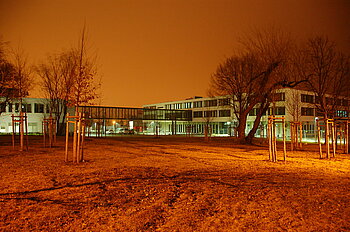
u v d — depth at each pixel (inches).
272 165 493.4
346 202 260.7
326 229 199.6
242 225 207.0
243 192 294.7
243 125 1077.8
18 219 214.5
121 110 2490.2
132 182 336.5
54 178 356.2
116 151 729.6
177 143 1117.7
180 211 236.2
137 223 210.1
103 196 275.4
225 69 1357.0
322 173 413.4
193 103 3321.9
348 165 507.2
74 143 498.6
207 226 205.2
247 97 1258.0
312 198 273.3
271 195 283.4
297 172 419.8
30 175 375.2
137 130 3137.3
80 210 235.6
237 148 868.0
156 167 454.9
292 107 1793.8
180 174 394.6
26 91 1263.5
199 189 306.5
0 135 1739.7
